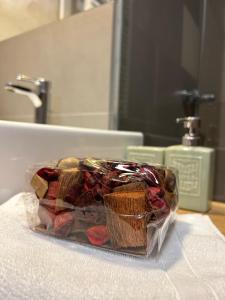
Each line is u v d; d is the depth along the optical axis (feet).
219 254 0.94
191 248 0.98
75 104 2.46
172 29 2.24
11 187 1.33
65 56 2.49
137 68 2.30
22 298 0.65
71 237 0.95
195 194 1.62
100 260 0.83
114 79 2.28
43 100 2.37
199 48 2.13
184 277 0.75
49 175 1.02
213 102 2.06
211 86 2.07
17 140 1.33
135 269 0.78
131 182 0.92
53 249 0.88
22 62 2.70
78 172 0.98
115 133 1.89
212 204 1.81
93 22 2.33
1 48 2.61
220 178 1.97
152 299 0.63
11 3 2.55
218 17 2.04
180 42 2.22
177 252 0.94
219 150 2.00
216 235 1.13
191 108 2.16
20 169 1.36
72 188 0.96
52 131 1.48
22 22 2.60
